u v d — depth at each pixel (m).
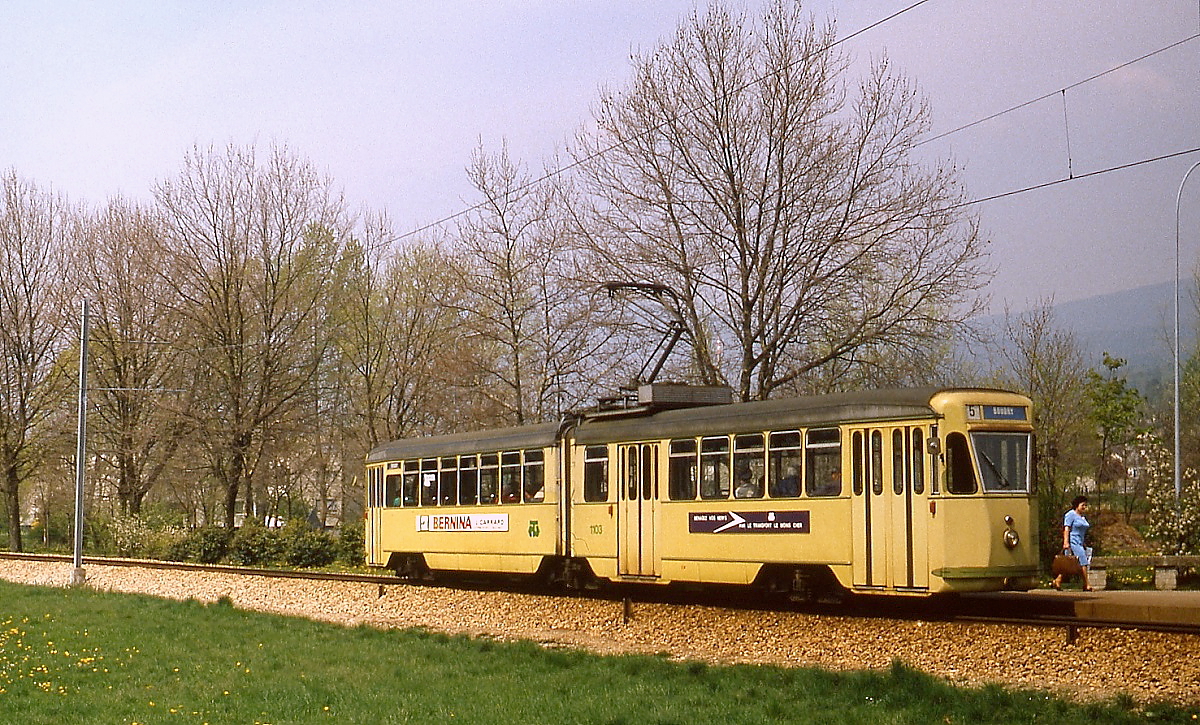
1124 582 25.69
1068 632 16.19
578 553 25.27
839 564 19.81
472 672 17.50
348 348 55.31
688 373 34.47
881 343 32.22
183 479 53.91
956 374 35.28
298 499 63.78
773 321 32.75
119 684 16.48
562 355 41.12
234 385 49.84
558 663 18.16
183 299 50.19
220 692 15.69
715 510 22.09
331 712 14.27
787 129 32.62
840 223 32.41
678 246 33.47
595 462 25.02
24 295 57.91
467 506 28.58
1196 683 14.04
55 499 61.38
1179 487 28.72
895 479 19.16
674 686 15.66
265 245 50.50
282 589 31.95
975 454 18.86
